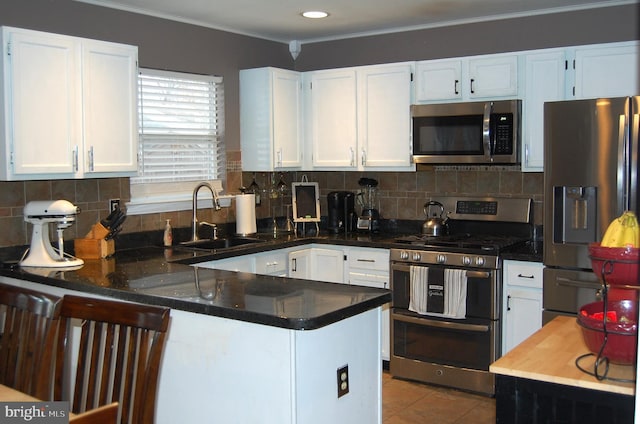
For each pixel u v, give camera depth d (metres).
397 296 4.26
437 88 4.36
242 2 3.91
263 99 4.72
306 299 2.45
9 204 3.48
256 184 5.02
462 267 4.00
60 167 3.38
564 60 3.93
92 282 2.89
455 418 3.68
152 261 3.54
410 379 4.29
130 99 3.72
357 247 4.45
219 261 3.90
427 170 4.68
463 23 4.50
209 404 2.45
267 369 2.25
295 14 4.26
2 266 3.35
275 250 4.32
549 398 1.86
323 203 5.30
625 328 1.74
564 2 3.99
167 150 4.40
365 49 4.95
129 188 4.08
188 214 4.48
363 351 2.52
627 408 1.74
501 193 4.51
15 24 3.48
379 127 4.62
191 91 4.53
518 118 4.07
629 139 3.36
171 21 4.31
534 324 3.83
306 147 4.98
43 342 2.17
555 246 3.65
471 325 3.98
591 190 3.51
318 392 2.29
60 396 2.19
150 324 1.99
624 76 3.74
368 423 2.57
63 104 3.38
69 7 3.72
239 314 2.28
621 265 1.73
